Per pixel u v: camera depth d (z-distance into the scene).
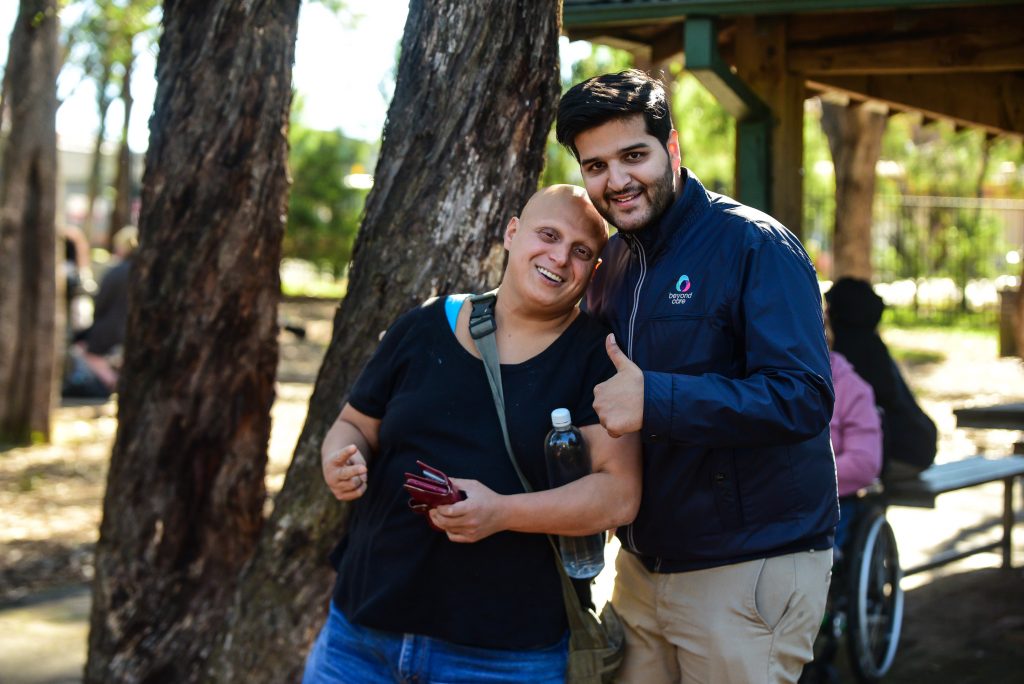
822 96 6.65
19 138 9.32
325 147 27.19
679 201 2.51
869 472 4.17
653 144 2.40
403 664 2.50
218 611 3.90
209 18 3.68
